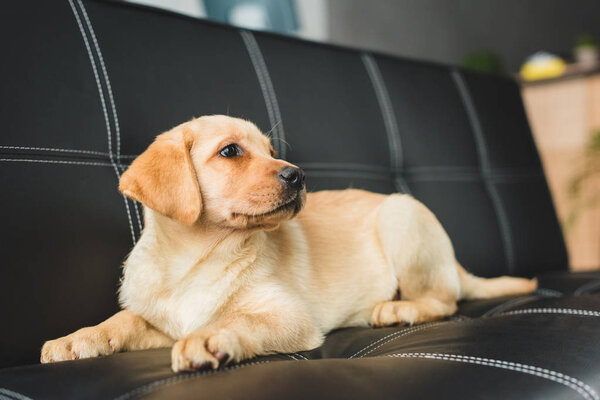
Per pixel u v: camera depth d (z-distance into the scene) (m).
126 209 1.70
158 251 1.51
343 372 1.04
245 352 1.24
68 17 1.72
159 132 1.81
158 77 1.86
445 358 1.14
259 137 1.66
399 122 2.53
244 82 2.07
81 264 1.56
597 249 4.10
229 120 1.63
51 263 1.50
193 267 1.51
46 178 1.54
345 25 6.75
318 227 1.92
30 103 1.56
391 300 1.92
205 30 2.07
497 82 3.07
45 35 1.65
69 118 1.63
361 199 2.08
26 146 1.53
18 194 1.48
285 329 1.42
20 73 1.57
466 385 0.98
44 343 1.44
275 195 1.45
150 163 1.43
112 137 1.72
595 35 7.02
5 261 1.42
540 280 2.36
